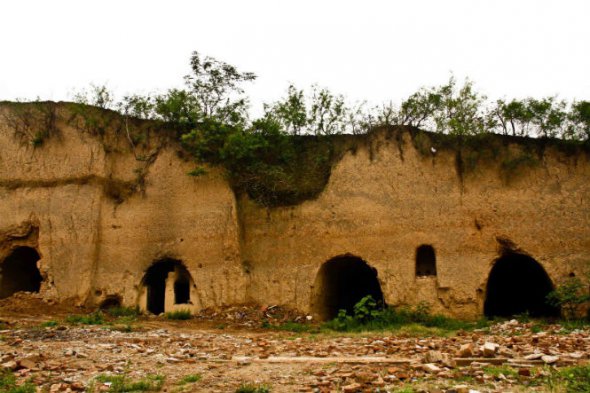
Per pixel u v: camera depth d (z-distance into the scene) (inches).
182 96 1067.3
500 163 970.1
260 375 489.7
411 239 961.5
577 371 454.3
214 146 1034.1
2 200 1070.4
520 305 1071.0
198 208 1019.9
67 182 1056.8
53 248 1032.8
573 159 959.6
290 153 1056.2
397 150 1005.8
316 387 443.2
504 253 942.4
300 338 754.2
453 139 991.0
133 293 1005.8
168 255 1012.5
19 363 512.4
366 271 1140.5
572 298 859.4
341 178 1015.0
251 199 1039.6
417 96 1026.7
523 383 439.5
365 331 815.1
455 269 933.8
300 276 984.9
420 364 501.0
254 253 1016.2
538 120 979.9
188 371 509.0
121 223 1038.4
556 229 928.9
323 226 999.0
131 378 482.6
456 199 964.6
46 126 1085.8
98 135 1071.0
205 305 979.3
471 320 908.0
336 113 1068.5
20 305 985.5
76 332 738.8
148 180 1051.3
